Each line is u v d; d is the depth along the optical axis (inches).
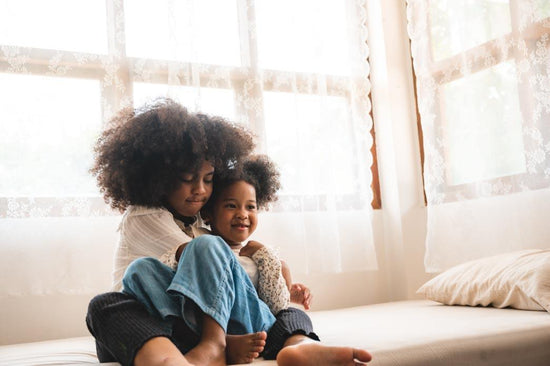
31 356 57.9
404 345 50.8
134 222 57.2
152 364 40.9
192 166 57.6
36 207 81.1
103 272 84.5
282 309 55.8
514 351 54.9
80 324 85.3
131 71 89.4
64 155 83.3
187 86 90.7
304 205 101.0
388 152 114.0
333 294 106.3
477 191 99.8
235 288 50.0
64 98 84.0
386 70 114.5
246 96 98.3
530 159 93.0
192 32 92.0
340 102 108.3
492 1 99.1
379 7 116.0
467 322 62.5
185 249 49.1
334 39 109.4
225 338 47.6
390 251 113.3
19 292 79.4
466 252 100.5
